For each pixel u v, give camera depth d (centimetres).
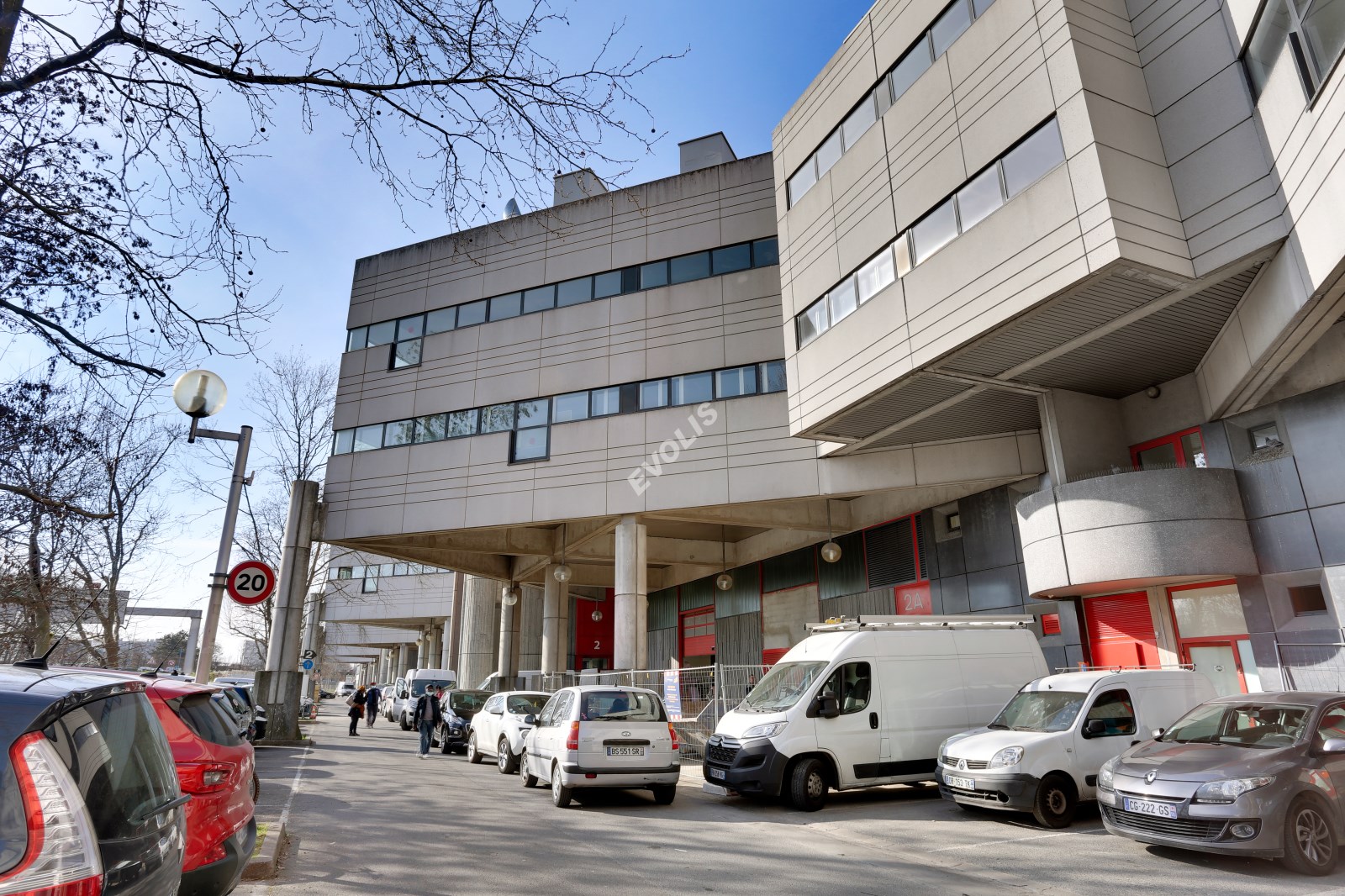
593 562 2861
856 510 2141
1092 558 1223
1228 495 1198
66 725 266
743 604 2688
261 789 1144
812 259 1616
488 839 807
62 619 1862
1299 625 1125
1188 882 632
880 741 1059
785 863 709
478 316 2372
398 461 2334
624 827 895
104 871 246
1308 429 1129
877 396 1405
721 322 2022
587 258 2258
